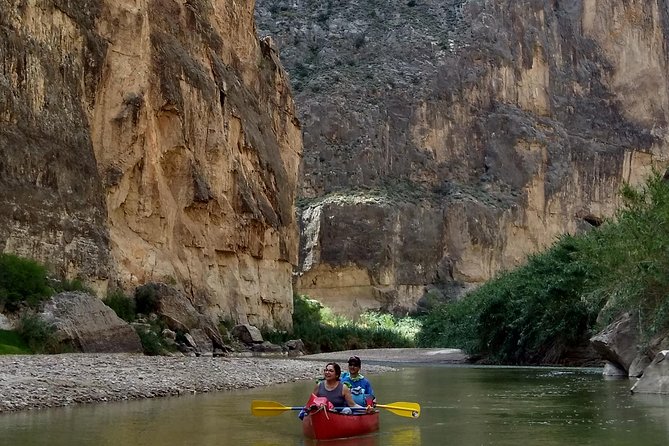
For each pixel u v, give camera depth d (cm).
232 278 4841
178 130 4225
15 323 2552
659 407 1653
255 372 2519
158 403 1702
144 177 3938
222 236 4731
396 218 9481
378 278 9212
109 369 2094
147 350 3103
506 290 4431
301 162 9806
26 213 2903
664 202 2650
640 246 2509
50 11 3266
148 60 4025
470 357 4666
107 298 3347
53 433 1259
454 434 1315
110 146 3703
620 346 2638
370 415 1334
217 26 5238
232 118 5075
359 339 6412
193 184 4338
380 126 10306
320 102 10194
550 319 3938
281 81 6303
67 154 3219
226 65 5244
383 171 10156
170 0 4462
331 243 9206
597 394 2012
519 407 1728
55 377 1834
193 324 3772
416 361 4622
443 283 9638
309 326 6072
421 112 10575
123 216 3825
